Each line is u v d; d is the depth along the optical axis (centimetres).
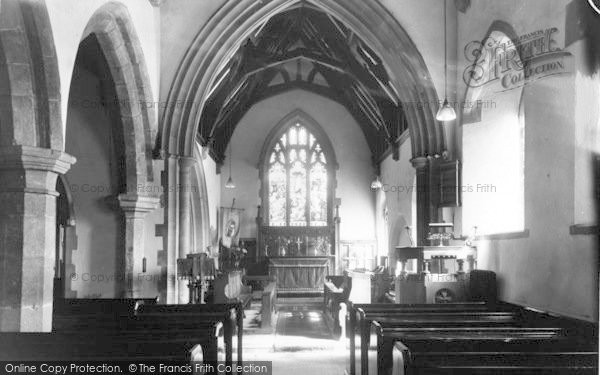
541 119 753
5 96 679
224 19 1216
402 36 1206
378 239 2272
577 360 362
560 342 465
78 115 1106
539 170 768
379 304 796
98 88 1099
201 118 1739
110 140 1116
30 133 685
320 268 2197
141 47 1077
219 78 1497
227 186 2136
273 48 1753
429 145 1194
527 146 812
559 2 692
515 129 1052
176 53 1215
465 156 1099
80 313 793
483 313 700
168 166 1187
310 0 1240
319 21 1644
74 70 1098
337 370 937
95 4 852
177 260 1148
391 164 2042
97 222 1116
